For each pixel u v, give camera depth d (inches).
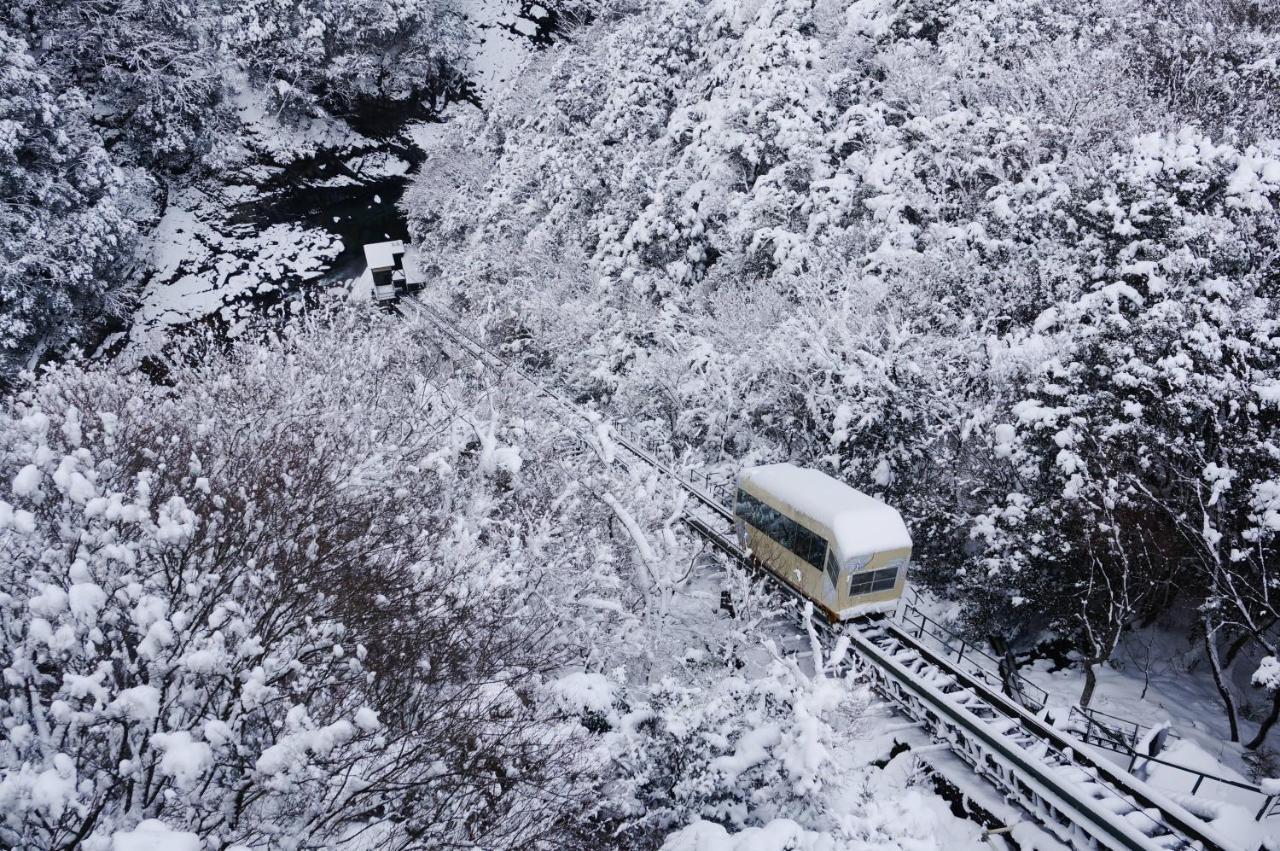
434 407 930.7
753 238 1366.9
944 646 831.1
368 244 2642.7
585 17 3366.1
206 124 2603.3
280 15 2669.8
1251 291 738.2
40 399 673.0
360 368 973.8
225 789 307.4
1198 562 711.1
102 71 2450.8
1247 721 732.7
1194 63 1213.1
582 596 689.0
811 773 412.2
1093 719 700.7
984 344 927.0
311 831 307.6
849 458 976.3
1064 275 884.6
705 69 1983.3
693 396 1248.2
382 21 2898.6
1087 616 762.8
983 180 1211.9
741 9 1825.8
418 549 518.6
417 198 2699.3
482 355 1503.4
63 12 2375.7
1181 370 675.4
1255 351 681.0
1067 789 502.0
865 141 1366.9
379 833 344.5
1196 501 696.4
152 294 2348.7
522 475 804.0
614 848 410.6
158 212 2486.5
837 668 577.3
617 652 659.4
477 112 3043.8
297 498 490.3
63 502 315.0
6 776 241.9
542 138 2299.5
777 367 1095.6
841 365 994.1
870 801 436.1
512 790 367.6
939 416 911.0
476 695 391.5
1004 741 548.7
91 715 249.9
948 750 607.2
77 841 256.7
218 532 404.2
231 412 722.2
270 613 368.5
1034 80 1226.0
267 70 2783.0
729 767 440.8
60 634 249.4
